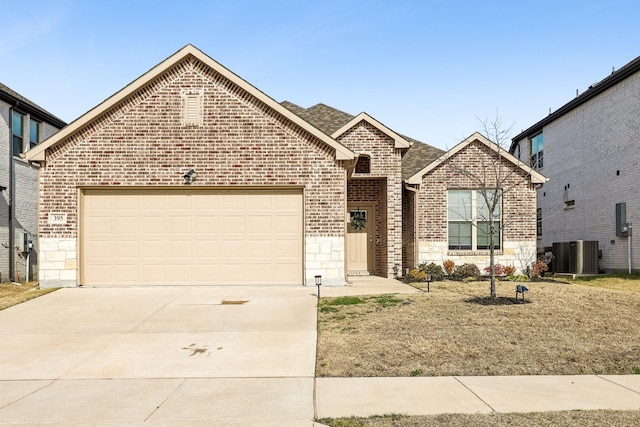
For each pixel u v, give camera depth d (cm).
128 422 497
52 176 1295
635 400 553
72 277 1283
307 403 549
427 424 484
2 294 1384
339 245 1314
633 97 1759
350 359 707
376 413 516
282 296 1164
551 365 679
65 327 905
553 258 1948
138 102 1312
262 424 489
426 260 1633
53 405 548
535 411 518
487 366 676
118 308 1046
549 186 2422
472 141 1664
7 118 1772
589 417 498
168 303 1092
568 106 2183
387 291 1231
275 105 1311
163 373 662
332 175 1321
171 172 1305
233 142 1316
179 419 504
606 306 1005
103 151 1302
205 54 1312
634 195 1753
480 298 1090
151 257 1313
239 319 950
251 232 1329
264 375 650
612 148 1891
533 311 955
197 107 1316
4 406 546
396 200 1612
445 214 1647
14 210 1809
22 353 755
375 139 1622
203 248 1320
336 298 1126
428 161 1783
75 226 1290
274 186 1320
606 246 1923
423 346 753
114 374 660
